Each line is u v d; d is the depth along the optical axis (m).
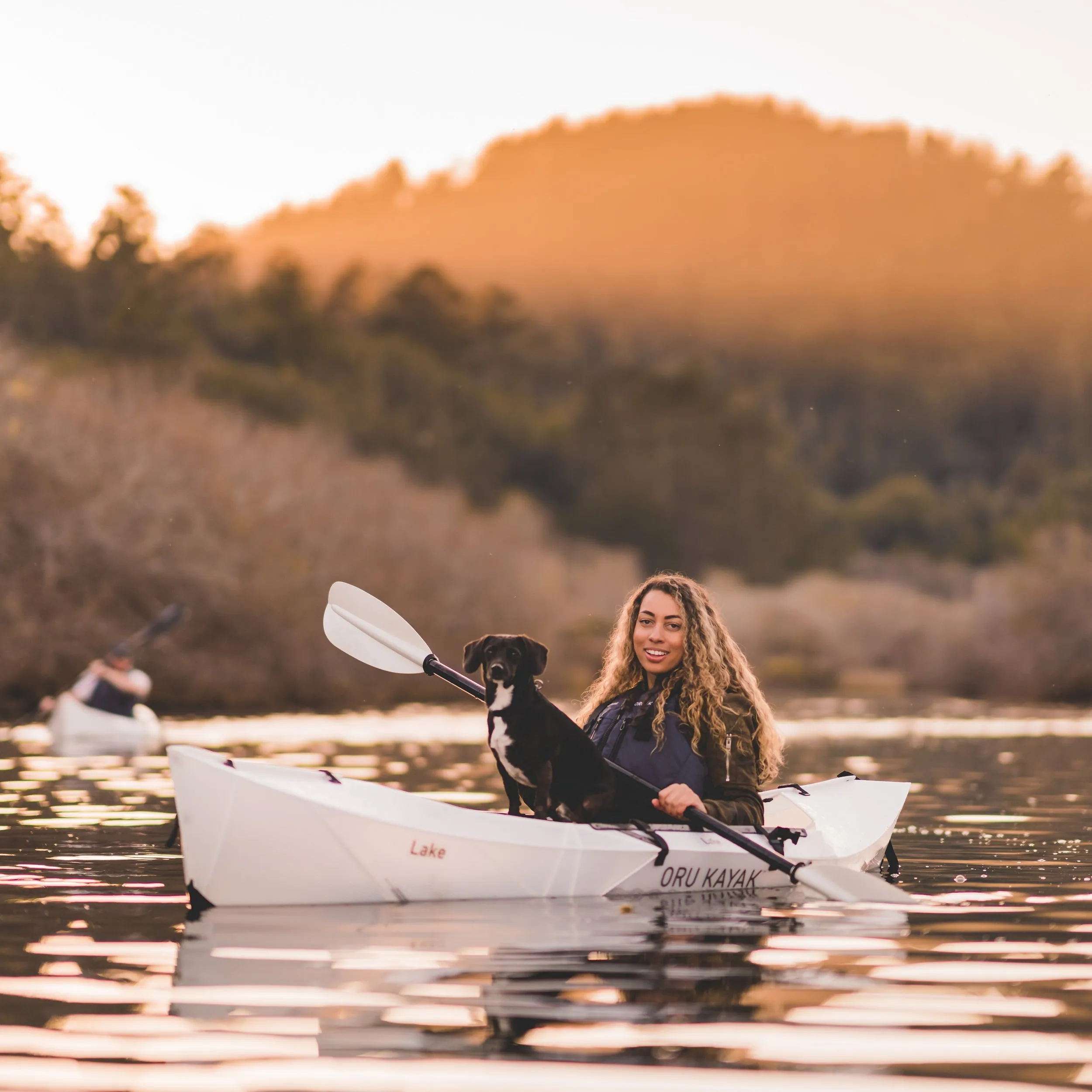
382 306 164.62
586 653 63.28
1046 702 56.03
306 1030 6.82
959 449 177.88
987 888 11.56
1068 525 59.56
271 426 59.91
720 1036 6.72
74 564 42.44
